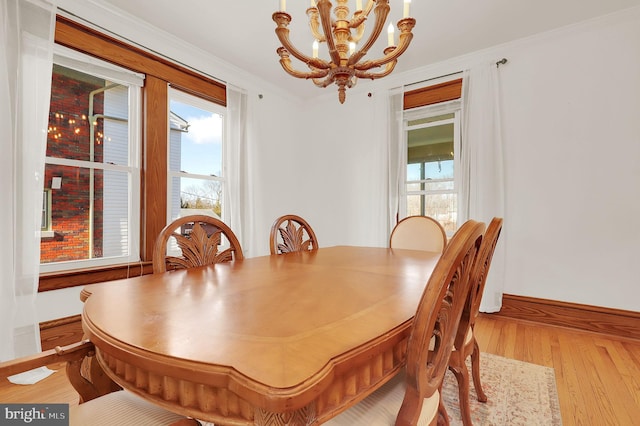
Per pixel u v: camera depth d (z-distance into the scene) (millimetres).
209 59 2977
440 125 3223
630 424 1360
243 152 3295
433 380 779
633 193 2301
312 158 4164
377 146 3441
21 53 1802
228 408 564
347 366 577
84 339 928
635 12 2275
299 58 1423
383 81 3486
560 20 2416
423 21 2402
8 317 1720
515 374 1790
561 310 2537
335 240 3961
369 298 941
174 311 818
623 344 2205
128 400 806
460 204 2990
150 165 2543
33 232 1845
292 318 766
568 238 2520
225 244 3191
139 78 2480
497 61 2785
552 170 2584
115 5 2209
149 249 2535
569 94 2520
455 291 803
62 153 2148
